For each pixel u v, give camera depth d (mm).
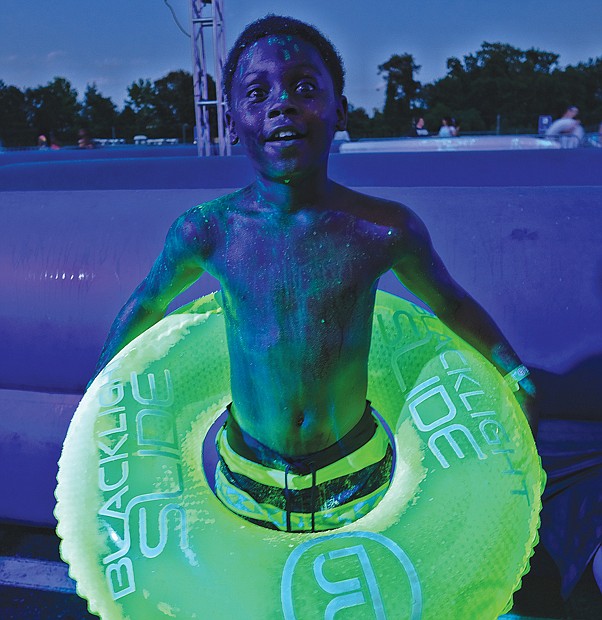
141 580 1298
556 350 2215
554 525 2064
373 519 1412
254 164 1322
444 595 1253
